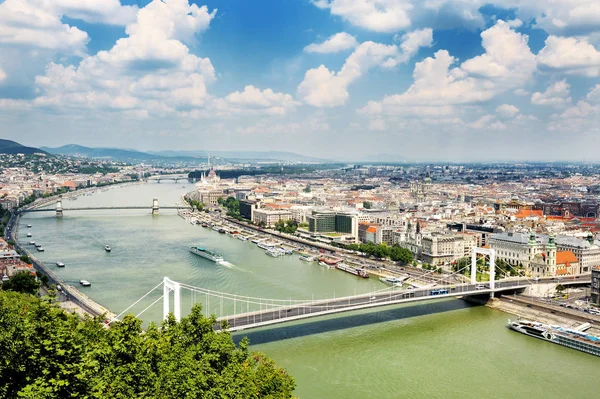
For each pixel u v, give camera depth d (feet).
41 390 534.37
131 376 611.88
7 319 618.85
